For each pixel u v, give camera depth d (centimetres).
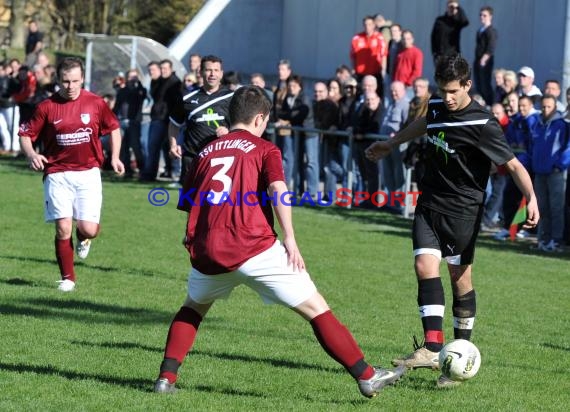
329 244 2984
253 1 6719
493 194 3388
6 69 5625
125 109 4662
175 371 1401
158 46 5494
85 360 1582
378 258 2766
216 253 1311
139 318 1919
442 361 1462
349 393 1460
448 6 4122
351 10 5759
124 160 4741
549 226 3045
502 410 1401
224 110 2348
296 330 1886
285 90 4053
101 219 3303
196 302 1384
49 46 8912
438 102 1519
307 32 6319
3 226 3059
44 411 1297
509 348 1817
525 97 3120
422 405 1408
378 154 1644
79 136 2095
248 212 1321
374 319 2006
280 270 1314
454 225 1513
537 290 2414
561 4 4003
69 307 1983
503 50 4456
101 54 5438
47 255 2594
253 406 1359
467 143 1486
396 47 4191
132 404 1338
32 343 1673
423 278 1518
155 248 2784
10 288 2138
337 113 3909
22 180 4391
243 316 1991
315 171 3959
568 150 2980
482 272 2631
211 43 6662
